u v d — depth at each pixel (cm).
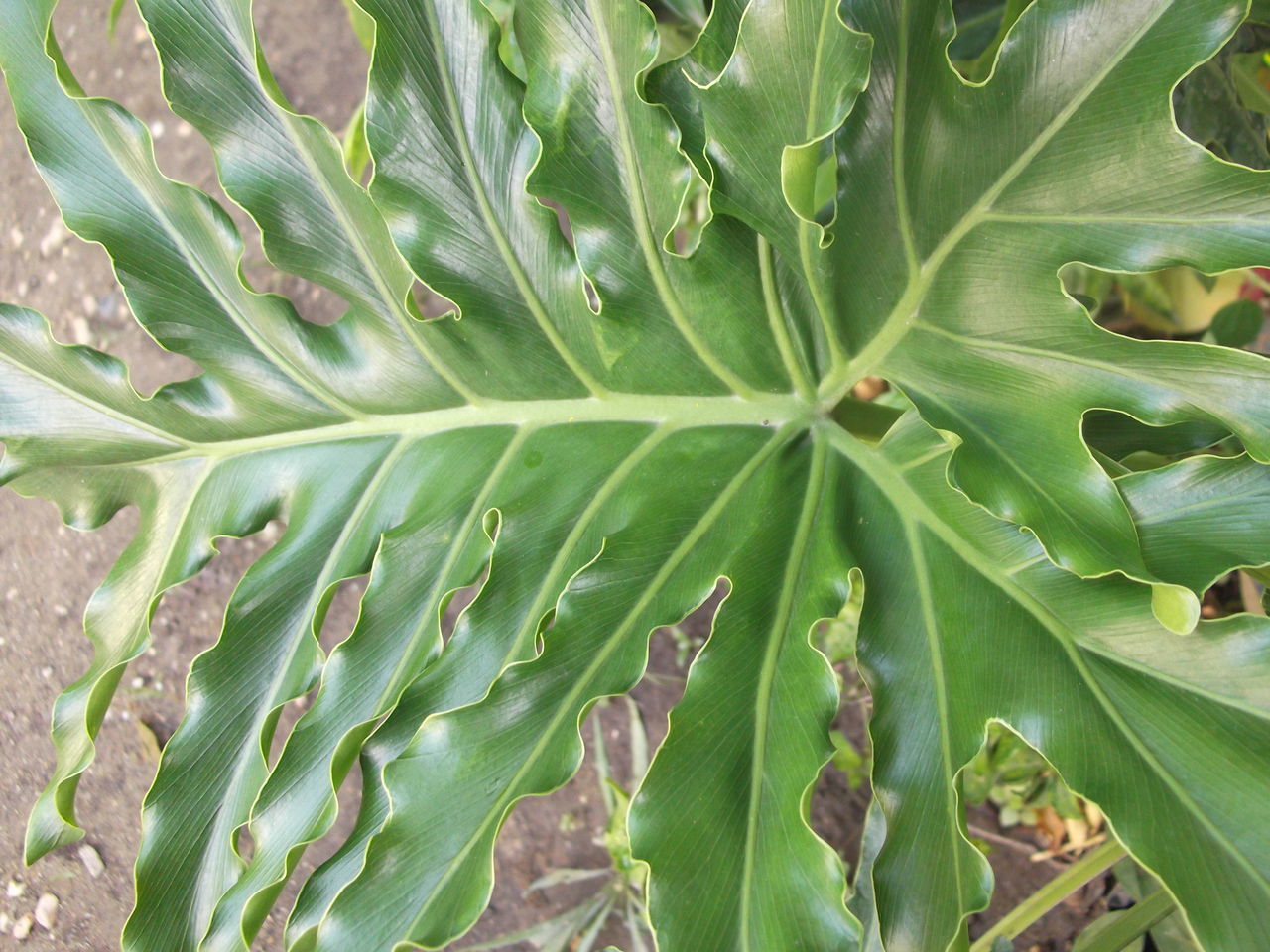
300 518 53
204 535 54
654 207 48
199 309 51
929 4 41
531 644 50
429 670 50
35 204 110
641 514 51
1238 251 40
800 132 42
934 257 46
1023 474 45
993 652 46
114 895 95
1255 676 42
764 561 50
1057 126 40
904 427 53
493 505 52
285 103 46
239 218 110
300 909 49
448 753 47
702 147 46
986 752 85
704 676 47
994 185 43
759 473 53
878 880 45
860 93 43
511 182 48
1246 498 43
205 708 51
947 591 48
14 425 52
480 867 46
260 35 115
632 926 89
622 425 54
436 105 46
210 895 52
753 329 52
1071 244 43
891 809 46
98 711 52
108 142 48
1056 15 39
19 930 94
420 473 53
